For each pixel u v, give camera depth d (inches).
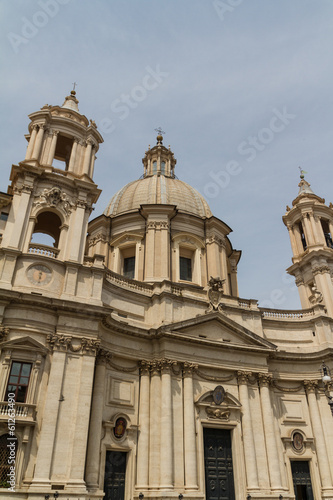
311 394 1253.1
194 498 944.9
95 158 1246.3
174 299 1184.2
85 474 860.6
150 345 1114.7
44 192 1079.0
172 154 1972.2
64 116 1270.9
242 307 1306.6
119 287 1130.7
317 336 1344.7
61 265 1007.6
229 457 1078.4
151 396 1050.7
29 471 781.9
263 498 1023.6
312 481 1152.2
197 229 1533.0
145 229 1473.9
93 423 912.3
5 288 903.7
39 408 837.8
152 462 967.6
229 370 1164.5
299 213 1653.5
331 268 1512.1
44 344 894.4
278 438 1162.0
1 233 1012.5
